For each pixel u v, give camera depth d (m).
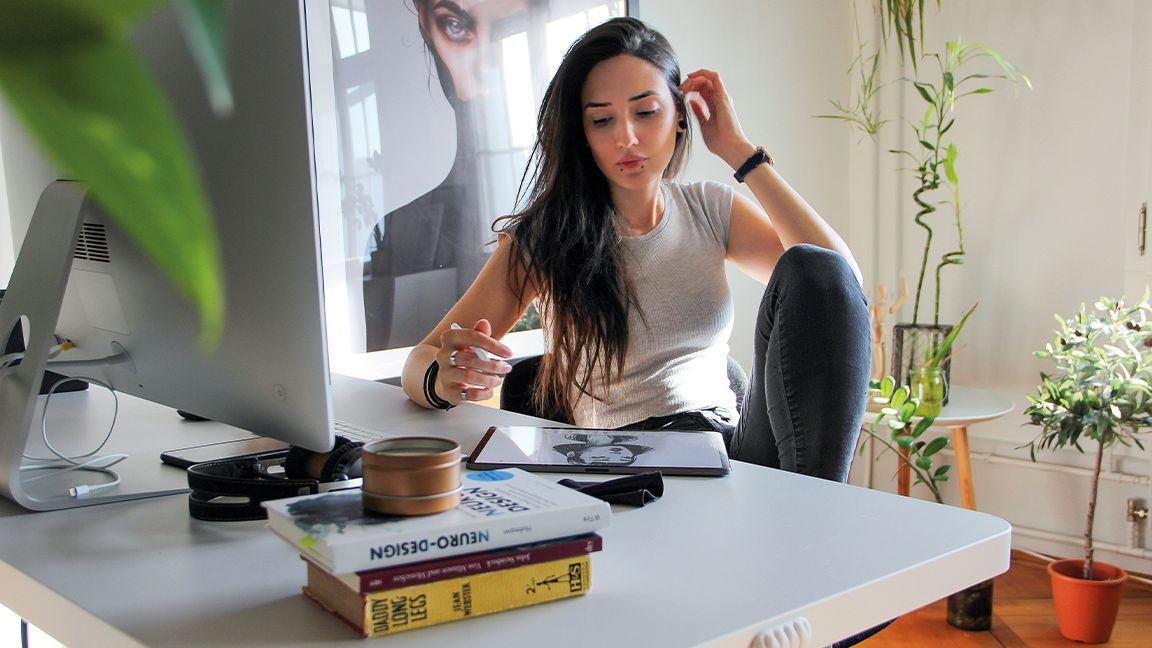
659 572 0.75
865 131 3.11
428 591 0.65
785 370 1.31
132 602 0.70
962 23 2.92
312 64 2.01
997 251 2.91
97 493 1.00
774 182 1.77
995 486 2.96
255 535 0.87
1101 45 2.66
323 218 2.05
